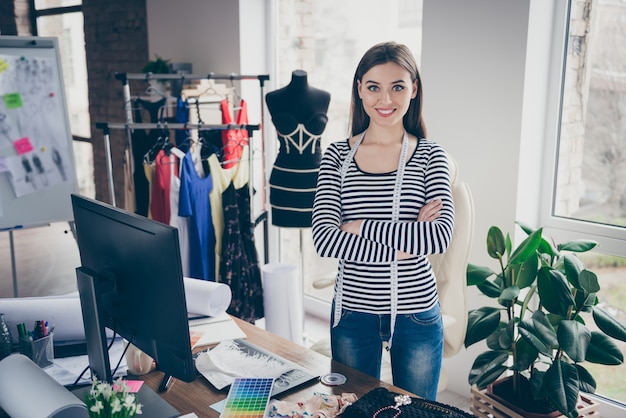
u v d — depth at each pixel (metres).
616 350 1.98
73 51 5.82
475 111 2.66
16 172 3.14
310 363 1.75
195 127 2.99
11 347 1.75
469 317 2.24
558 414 2.09
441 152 1.88
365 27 3.31
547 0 2.48
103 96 5.38
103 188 5.68
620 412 2.53
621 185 2.49
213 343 1.85
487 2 2.54
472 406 2.28
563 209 2.68
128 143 3.13
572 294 2.02
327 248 1.82
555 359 2.04
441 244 1.77
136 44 4.77
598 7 2.46
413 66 1.86
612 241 2.49
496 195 2.65
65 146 3.29
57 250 5.35
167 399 1.56
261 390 1.54
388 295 1.80
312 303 3.89
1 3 6.37
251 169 3.11
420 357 1.83
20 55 3.13
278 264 3.08
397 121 1.86
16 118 3.13
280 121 2.87
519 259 2.03
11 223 3.17
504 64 2.53
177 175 3.09
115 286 1.49
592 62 2.51
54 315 1.81
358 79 1.91
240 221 3.17
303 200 2.92
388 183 1.84
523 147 2.55
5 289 4.42
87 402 1.25
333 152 1.94
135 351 1.66
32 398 1.35
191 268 3.04
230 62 3.71
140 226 1.35
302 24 3.62
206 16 3.82
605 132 2.51
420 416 1.38
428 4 2.74
